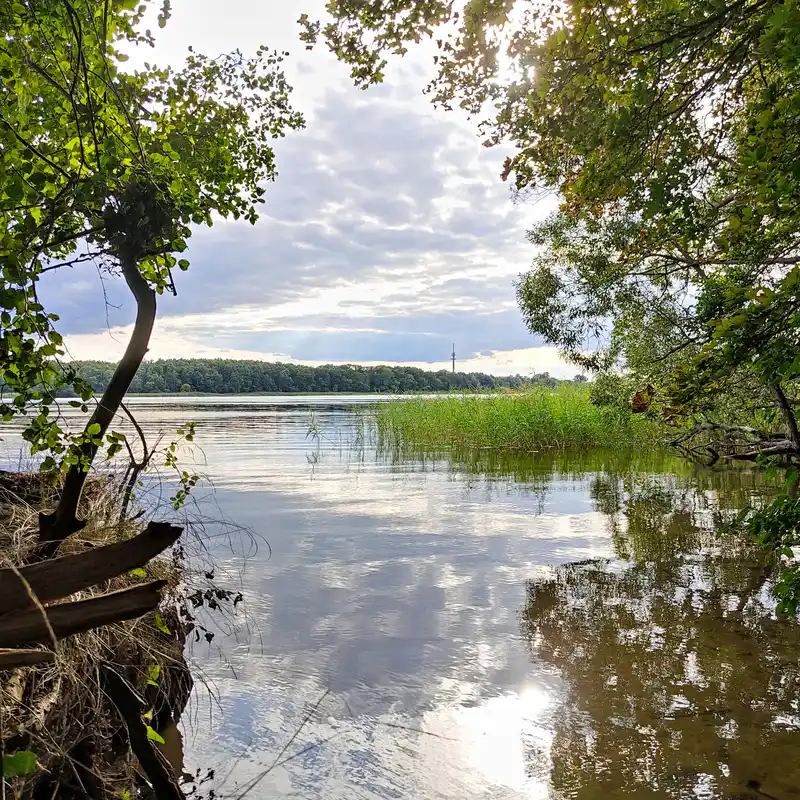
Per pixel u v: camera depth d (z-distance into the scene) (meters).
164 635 3.14
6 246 1.79
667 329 8.88
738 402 6.48
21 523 2.67
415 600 5.13
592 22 3.02
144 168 2.10
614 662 3.99
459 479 11.73
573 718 3.34
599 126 3.04
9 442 7.77
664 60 2.93
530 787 2.75
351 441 18.97
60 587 1.37
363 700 3.53
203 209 3.06
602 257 10.10
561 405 17.77
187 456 14.23
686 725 3.25
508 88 3.28
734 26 2.80
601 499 9.58
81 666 2.41
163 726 3.28
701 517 8.21
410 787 2.77
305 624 4.61
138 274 2.32
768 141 2.57
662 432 15.84
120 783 2.74
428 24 3.39
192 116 3.16
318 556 6.39
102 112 2.18
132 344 2.35
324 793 2.72
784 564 6.05
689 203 2.99
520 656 4.09
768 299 2.76
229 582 5.53
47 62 2.13
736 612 4.86
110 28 2.28
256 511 8.61
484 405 18.92
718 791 2.69
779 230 3.40
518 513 8.55
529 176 3.72
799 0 2.18
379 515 8.41
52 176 1.93
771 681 3.71
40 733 2.12
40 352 1.91
